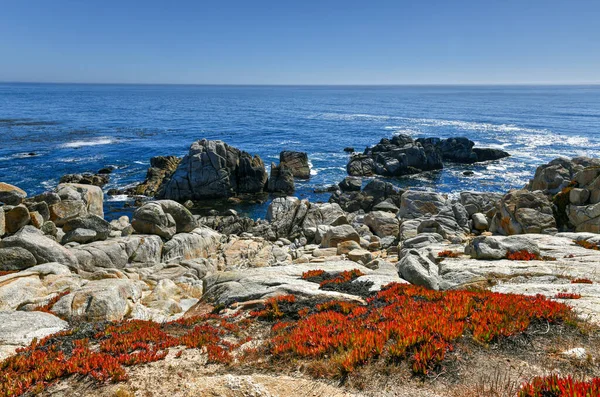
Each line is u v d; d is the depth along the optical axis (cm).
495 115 17988
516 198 2695
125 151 8238
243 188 5888
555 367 732
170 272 2189
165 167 6322
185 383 793
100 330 1150
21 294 1444
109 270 1906
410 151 7362
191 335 1078
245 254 2875
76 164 6881
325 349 854
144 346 1002
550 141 10206
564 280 1380
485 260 1730
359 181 5944
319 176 6925
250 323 1199
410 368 750
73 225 2352
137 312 1474
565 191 2656
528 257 1706
